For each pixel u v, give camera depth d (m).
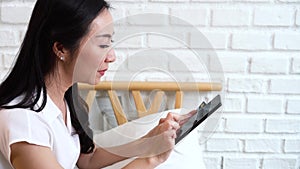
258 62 1.33
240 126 1.40
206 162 1.45
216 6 1.27
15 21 1.27
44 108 0.81
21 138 0.74
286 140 1.42
